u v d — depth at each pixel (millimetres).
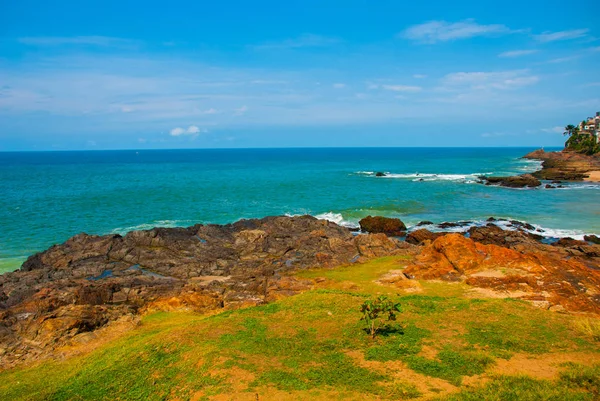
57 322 21875
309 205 64438
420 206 63781
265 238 39375
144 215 56344
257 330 19000
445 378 14664
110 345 19859
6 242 42875
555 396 12961
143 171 129500
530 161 171250
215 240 39750
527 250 37688
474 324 19375
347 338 18016
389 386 14070
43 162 193625
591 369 14836
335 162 187250
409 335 18203
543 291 24938
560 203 65375
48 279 31062
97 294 26047
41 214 55656
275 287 28141
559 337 17859
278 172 125188
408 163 175625
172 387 14570
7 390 16156
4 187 83062
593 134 163250
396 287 27250
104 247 36688
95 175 113688
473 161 185250
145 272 33656
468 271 28938
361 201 68062
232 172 125125
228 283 29469
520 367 15383
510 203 66062
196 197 71188
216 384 14289
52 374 17469
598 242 42062
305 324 19688
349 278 30203
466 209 61406
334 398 13336
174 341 18047
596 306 22656
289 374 14852
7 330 21547
